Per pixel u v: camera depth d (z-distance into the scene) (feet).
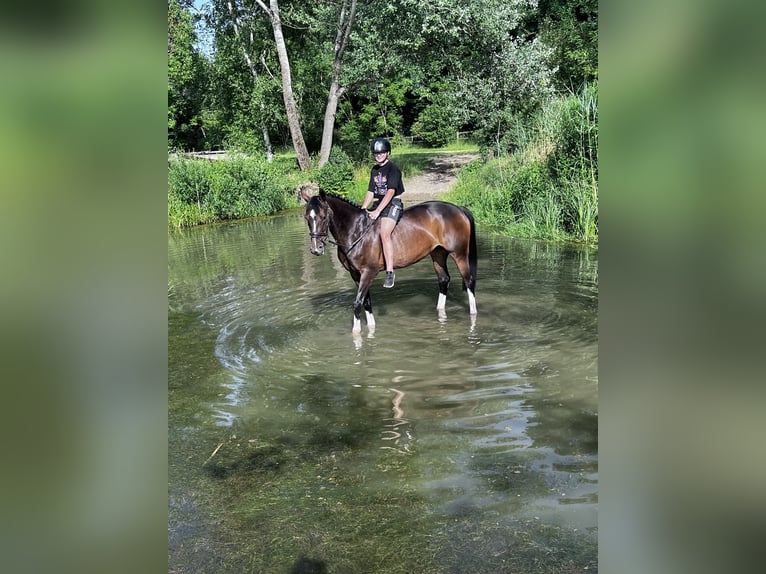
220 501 11.09
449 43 74.43
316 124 116.67
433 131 105.60
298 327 21.90
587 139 38.78
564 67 83.05
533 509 10.32
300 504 10.85
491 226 46.09
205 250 41.57
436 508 10.49
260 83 98.99
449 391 15.60
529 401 14.78
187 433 13.94
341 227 21.11
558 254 33.58
